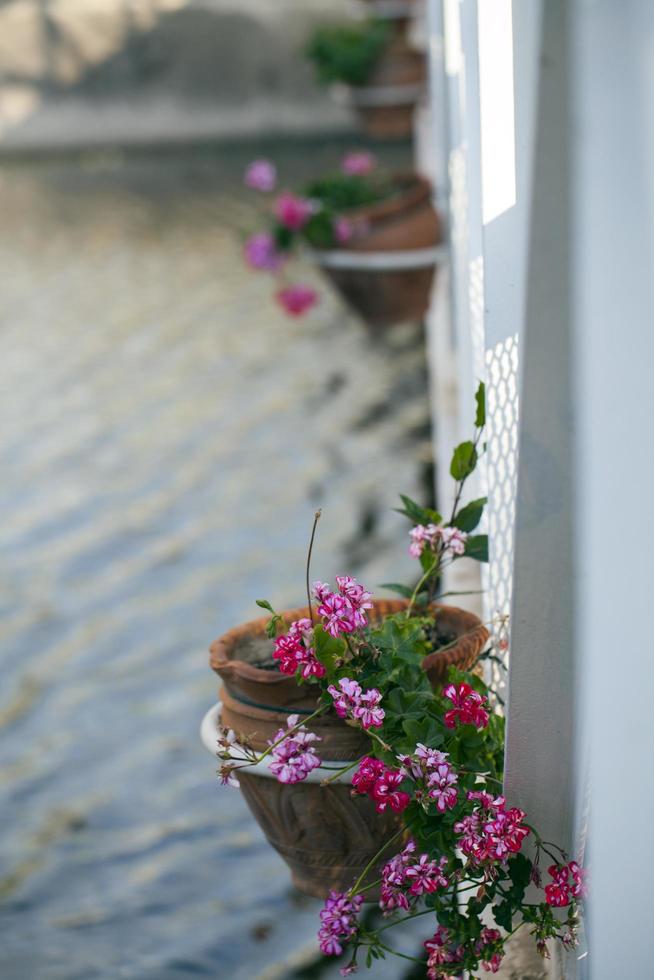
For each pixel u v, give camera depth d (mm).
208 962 3900
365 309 8375
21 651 5871
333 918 2594
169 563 6711
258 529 7031
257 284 12266
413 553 3025
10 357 10469
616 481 1555
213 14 20047
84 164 19266
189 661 5715
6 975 3871
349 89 15523
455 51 5012
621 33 1461
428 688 2631
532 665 2285
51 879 4332
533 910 2488
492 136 2652
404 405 8820
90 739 5141
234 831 4551
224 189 16609
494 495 3059
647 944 1695
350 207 8203
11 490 7844
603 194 1511
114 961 3922
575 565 2164
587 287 1539
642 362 1509
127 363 10211
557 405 2031
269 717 2756
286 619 3166
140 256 13438
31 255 13695
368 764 2459
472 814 2424
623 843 1661
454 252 6402
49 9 20156
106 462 8219
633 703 1607
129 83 20344
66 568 6727
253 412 8914
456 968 2529
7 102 20406
